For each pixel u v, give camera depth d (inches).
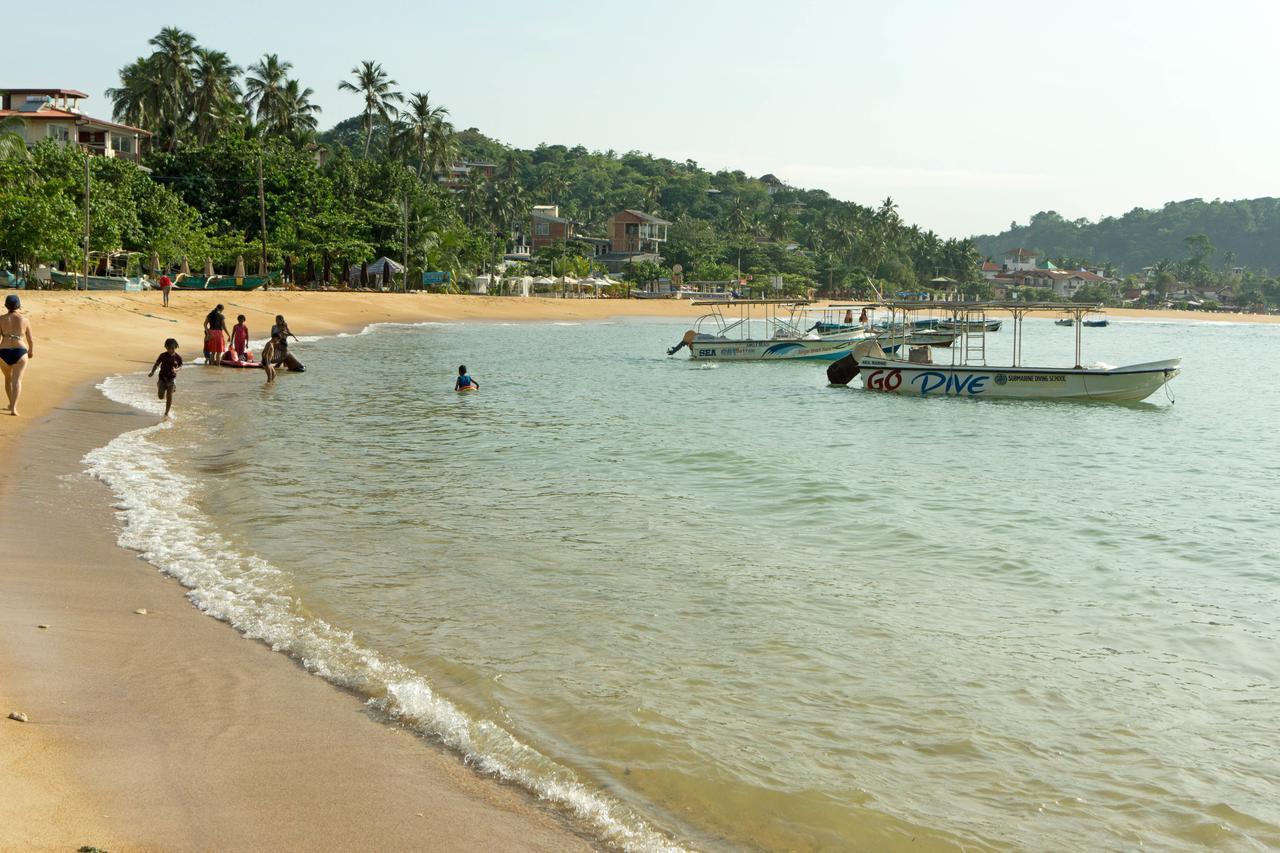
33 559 417.4
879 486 690.8
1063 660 359.3
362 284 3472.0
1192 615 419.8
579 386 1396.4
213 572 420.5
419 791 241.6
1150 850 237.1
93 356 1314.0
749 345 1847.9
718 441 885.2
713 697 312.3
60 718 263.0
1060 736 295.7
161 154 3129.9
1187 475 789.9
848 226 7150.6
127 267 2583.7
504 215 5551.2
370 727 277.1
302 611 375.9
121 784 229.8
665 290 5167.3
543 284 4596.5
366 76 4185.5
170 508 534.6
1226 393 1573.6
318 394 1137.4
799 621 389.4
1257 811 255.9
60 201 2149.4
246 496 576.7
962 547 526.6
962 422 1104.2
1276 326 6127.0
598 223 7377.0
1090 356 2497.5
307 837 214.2
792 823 240.7
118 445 717.9
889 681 331.9
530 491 633.0
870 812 247.3
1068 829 244.5
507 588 418.6
